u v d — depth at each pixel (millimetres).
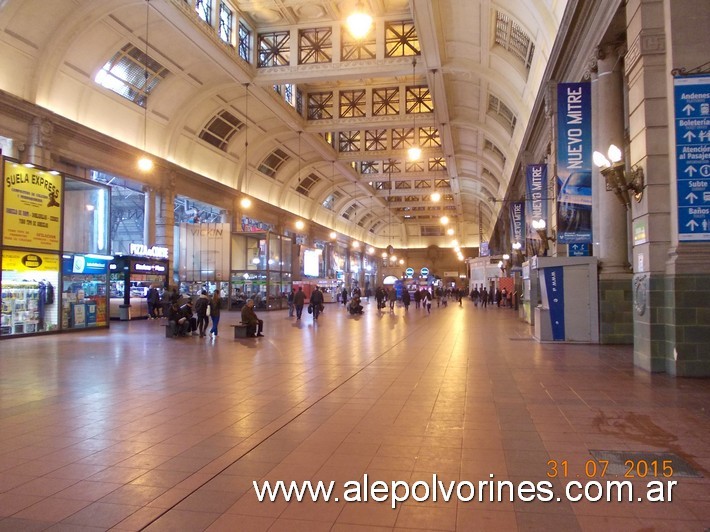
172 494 3566
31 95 16156
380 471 3967
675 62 7590
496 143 26656
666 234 7734
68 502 3445
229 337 14516
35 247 14445
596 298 11812
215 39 17984
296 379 7879
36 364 9492
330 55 20875
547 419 5375
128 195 34094
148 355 10727
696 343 7398
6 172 13484
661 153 7770
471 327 17609
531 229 16531
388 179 38188
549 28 13641
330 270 47250
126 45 18219
